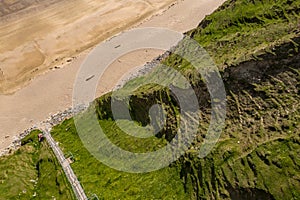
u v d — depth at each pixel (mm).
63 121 40438
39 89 51906
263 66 26016
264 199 20016
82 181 28875
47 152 34844
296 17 31281
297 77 24469
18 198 30422
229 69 27250
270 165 20906
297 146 20984
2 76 55750
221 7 39875
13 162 35688
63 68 55281
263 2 35781
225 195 21719
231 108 25953
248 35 31906
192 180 23984
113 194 26531
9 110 49000
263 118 24016
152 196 24969
